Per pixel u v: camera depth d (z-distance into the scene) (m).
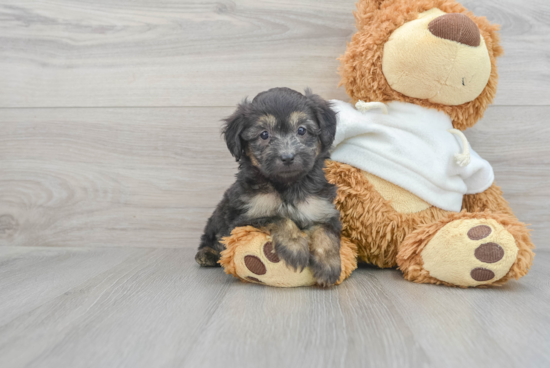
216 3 0.76
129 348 0.42
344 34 0.76
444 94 0.62
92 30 0.78
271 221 0.57
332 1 0.75
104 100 0.78
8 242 0.81
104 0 0.77
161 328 0.46
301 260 0.54
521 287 0.57
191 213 0.79
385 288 0.57
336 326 0.46
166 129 0.78
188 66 0.77
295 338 0.44
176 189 0.79
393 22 0.63
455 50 0.59
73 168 0.79
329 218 0.59
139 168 0.79
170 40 0.77
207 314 0.49
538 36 0.74
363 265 0.69
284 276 0.56
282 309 0.50
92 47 0.78
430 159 0.63
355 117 0.65
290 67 0.76
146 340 0.44
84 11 0.77
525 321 0.47
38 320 0.48
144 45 0.77
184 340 0.43
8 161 0.79
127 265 0.68
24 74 0.79
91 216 0.80
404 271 0.61
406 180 0.63
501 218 0.57
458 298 0.53
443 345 0.42
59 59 0.78
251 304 0.51
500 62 0.74
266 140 0.59
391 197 0.64
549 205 0.75
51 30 0.78
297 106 0.60
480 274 0.55
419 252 0.59
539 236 0.76
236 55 0.77
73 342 0.43
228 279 0.61
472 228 0.56
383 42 0.63
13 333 0.45
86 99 0.79
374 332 0.45
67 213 0.80
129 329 0.46
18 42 0.78
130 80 0.78
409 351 0.41
